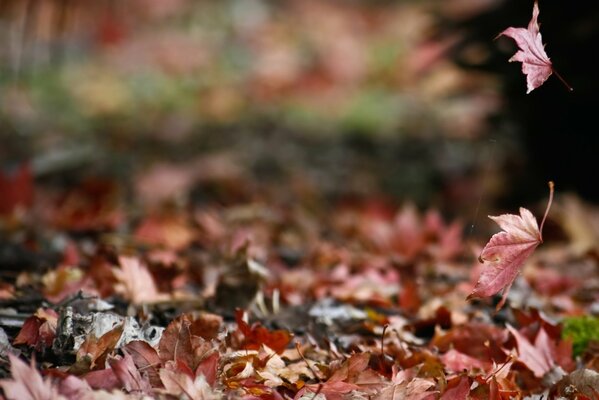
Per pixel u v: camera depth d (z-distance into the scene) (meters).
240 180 8.36
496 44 6.28
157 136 10.20
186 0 16.06
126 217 6.12
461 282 4.62
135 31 14.76
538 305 4.09
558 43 6.02
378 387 2.68
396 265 5.00
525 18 6.12
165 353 2.64
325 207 7.76
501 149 7.38
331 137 10.56
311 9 17.47
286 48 15.32
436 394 2.64
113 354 2.64
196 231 5.87
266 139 10.41
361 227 6.52
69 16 9.59
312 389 2.64
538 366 3.12
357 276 4.51
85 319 2.82
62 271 3.66
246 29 16.25
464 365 3.12
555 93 6.33
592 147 6.45
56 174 7.95
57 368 2.64
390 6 17.75
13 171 7.55
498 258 2.57
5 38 12.05
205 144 10.01
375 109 11.48
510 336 3.31
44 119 10.18
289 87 13.12
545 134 6.62
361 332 3.50
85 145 8.84
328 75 13.35
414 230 5.67
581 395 2.73
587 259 5.55
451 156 9.30
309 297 4.11
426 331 3.64
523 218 2.61
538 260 5.43
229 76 13.69
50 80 11.84
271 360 2.92
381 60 13.61
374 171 9.05
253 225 6.36
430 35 6.83
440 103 10.98
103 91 11.57
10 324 3.11
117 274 3.65
